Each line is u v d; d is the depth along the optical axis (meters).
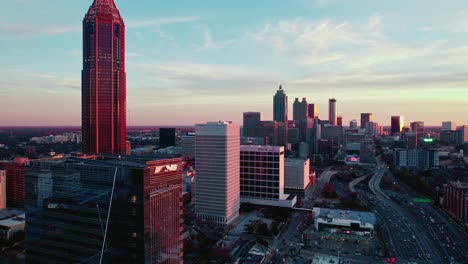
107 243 163.50
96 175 166.00
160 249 168.12
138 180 156.50
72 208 172.62
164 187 171.38
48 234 180.75
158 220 166.38
